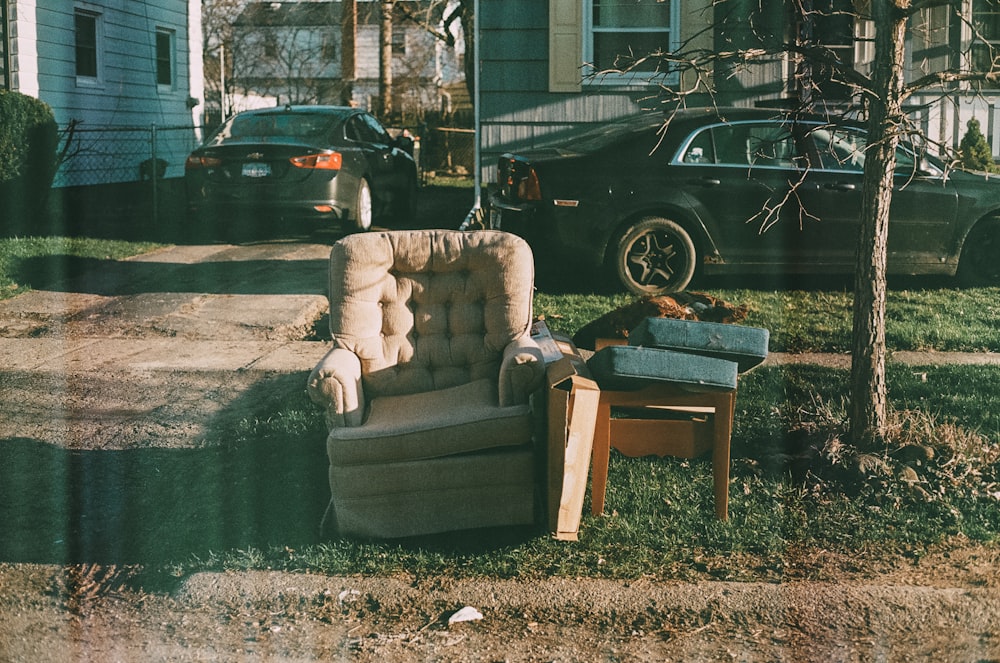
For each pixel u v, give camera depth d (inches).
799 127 317.7
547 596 143.8
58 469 194.9
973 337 277.0
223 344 283.1
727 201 324.8
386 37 1091.9
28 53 542.9
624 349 163.3
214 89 1208.8
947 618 137.9
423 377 182.4
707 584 145.4
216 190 426.3
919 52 478.9
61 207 536.7
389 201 485.7
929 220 330.6
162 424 219.5
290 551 157.9
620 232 325.7
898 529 162.7
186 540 163.0
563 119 450.9
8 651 131.6
